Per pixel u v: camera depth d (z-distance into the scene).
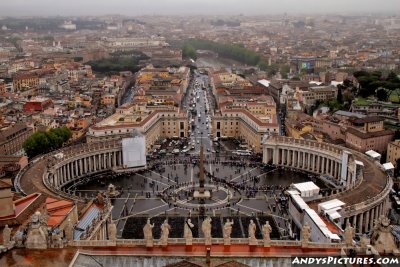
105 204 174.00
